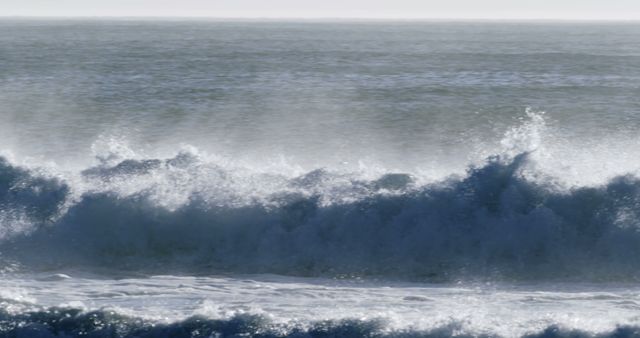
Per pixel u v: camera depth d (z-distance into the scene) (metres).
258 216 46.38
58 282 41.53
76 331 33.31
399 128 89.06
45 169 49.94
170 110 100.25
